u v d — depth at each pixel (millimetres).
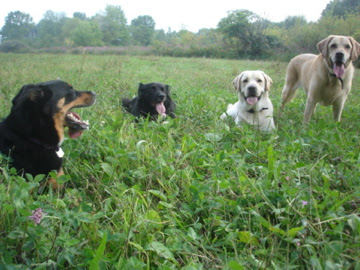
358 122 1854
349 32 9336
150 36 35062
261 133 1574
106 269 589
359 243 645
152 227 721
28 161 1001
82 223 716
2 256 605
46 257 616
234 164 1083
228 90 3223
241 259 645
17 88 2539
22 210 659
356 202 865
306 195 855
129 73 4414
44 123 1018
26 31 40688
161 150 1190
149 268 627
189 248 692
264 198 825
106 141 1313
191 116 1877
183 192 958
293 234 681
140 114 2062
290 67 2307
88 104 1205
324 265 589
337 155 1245
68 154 1177
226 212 836
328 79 1844
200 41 20250
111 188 958
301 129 1609
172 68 6109
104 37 30484
